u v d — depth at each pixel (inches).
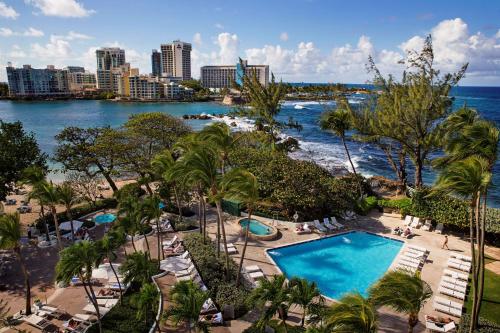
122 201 1083.9
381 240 1224.2
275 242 1190.3
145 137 1784.0
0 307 863.7
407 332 725.9
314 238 1224.2
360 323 470.9
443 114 1475.1
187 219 1408.7
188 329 752.3
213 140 1043.9
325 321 544.4
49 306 832.3
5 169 1286.9
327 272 1018.7
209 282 891.4
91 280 964.6
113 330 746.2
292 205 1368.1
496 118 4530.0
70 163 1612.9
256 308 810.8
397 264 1021.8
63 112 6594.5
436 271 984.3
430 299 844.6
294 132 4028.1
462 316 759.1
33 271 1041.5
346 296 518.3
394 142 1963.6
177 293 672.4
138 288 911.0
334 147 3216.0
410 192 1541.6
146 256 834.8
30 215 1600.6
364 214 1437.0
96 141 1692.9
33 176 1152.8
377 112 1603.1
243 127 4296.3
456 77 1438.2
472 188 631.8
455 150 727.7
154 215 954.1
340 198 1373.0
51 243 1204.5
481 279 705.0
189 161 873.5
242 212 1440.7
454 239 1203.2
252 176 822.5
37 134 3946.9
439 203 1266.0
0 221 795.4
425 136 1512.1
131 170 1689.2
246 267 992.2
